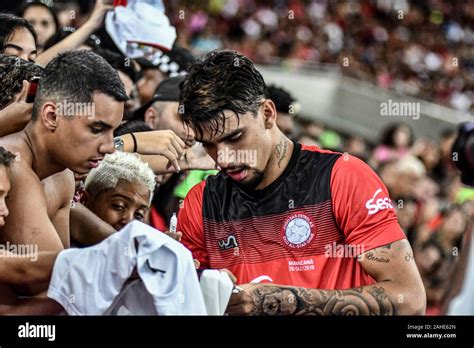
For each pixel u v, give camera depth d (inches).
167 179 108.7
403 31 463.2
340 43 435.5
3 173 70.2
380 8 470.0
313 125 299.9
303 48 411.5
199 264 80.0
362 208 77.2
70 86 72.6
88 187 85.3
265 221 79.9
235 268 81.4
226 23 406.6
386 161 200.7
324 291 75.5
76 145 73.4
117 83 74.0
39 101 74.0
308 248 79.1
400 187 170.2
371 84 384.8
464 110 399.5
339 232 79.2
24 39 99.1
